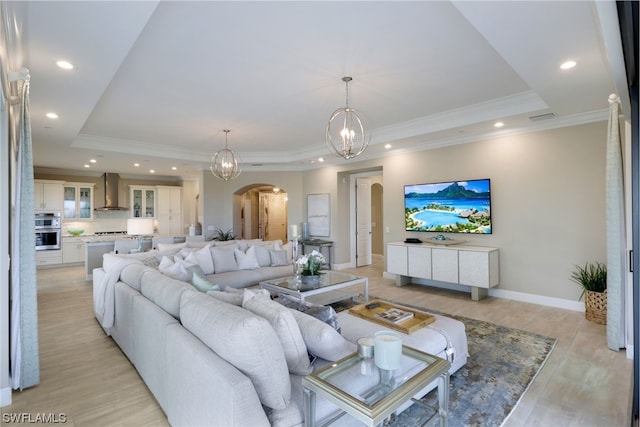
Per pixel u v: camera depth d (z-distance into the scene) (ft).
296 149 23.35
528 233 15.02
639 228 5.67
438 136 16.90
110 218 30.42
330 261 25.03
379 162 21.45
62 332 11.97
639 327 5.83
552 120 14.06
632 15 4.89
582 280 12.82
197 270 11.67
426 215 18.62
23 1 5.84
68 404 7.50
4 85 6.63
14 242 8.05
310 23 7.82
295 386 5.62
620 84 6.88
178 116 15.06
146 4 6.14
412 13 7.46
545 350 9.96
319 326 6.07
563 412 7.04
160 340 6.98
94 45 7.61
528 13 6.51
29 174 8.27
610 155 9.89
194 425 5.54
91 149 18.99
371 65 10.09
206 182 26.48
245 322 4.99
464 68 10.35
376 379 5.28
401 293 17.08
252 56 9.46
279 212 39.68
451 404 7.30
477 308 14.26
